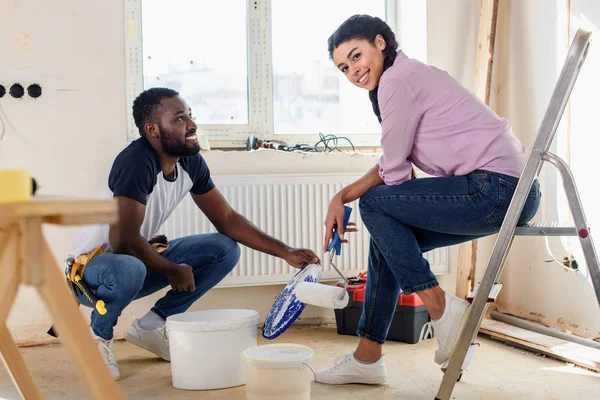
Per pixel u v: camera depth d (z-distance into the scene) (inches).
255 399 76.0
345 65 84.4
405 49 145.1
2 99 117.2
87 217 37.9
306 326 133.7
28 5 117.9
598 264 70.1
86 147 120.3
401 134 79.7
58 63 119.1
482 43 136.8
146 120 95.9
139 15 131.8
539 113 126.6
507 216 74.0
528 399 83.0
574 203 70.6
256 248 105.4
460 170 79.8
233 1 137.2
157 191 99.4
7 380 95.3
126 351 113.7
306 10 141.5
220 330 87.7
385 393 86.0
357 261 132.6
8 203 35.4
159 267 95.8
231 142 137.2
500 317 127.7
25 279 38.1
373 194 82.1
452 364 77.6
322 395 85.0
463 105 79.5
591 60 111.8
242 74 138.1
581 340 106.0
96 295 92.8
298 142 140.6
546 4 124.1
